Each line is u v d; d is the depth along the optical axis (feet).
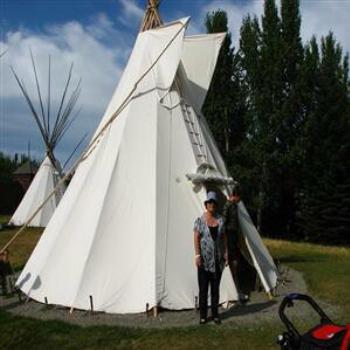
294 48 102.17
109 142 32.32
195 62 37.42
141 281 27.07
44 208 84.53
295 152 99.91
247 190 105.40
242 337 22.11
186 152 31.73
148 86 33.30
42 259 30.58
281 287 33.94
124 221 28.94
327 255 59.77
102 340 22.12
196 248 24.43
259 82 104.12
